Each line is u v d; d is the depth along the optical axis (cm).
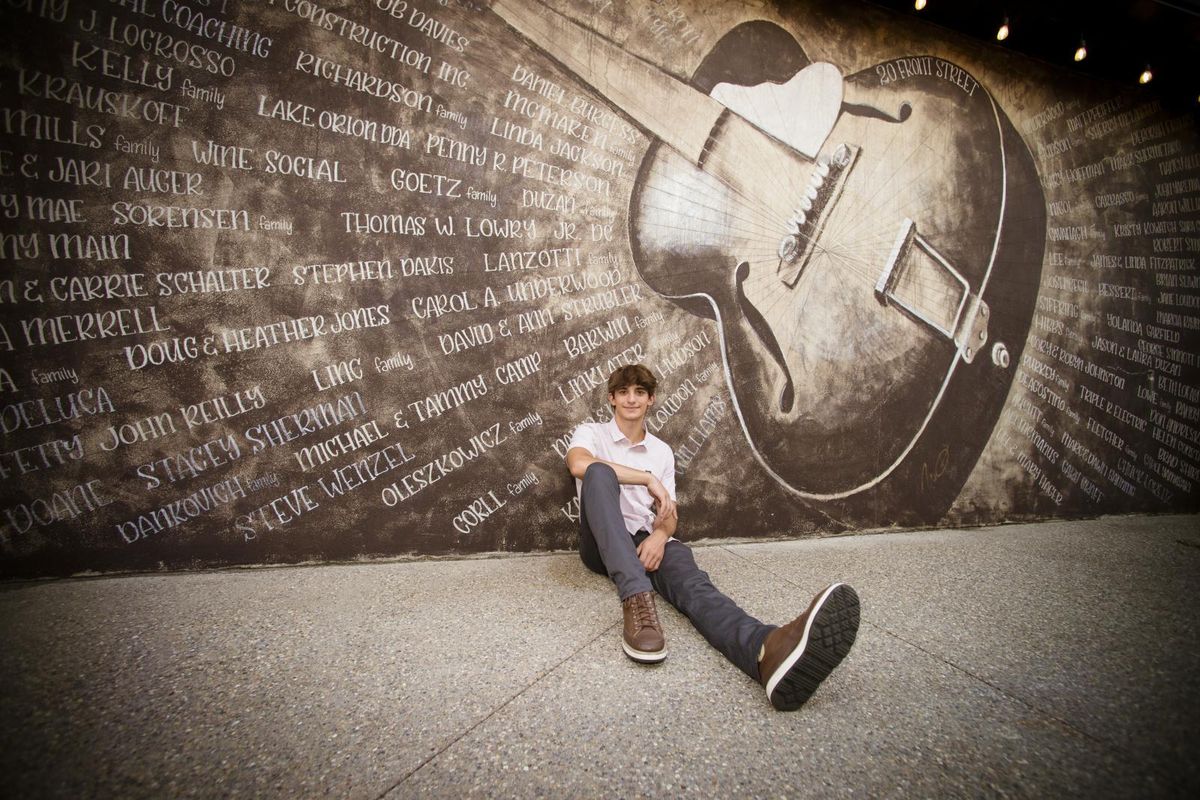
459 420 205
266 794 79
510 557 207
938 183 277
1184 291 333
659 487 163
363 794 79
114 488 170
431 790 81
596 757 90
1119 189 318
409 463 199
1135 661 132
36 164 163
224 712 100
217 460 180
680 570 150
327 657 123
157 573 174
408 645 130
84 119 167
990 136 287
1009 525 290
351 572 183
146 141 172
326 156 190
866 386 265
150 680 111
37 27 162
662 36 231
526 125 213
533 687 112
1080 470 309
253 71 182
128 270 171
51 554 165
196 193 177
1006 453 293
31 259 163
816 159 255
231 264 181
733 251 243
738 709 107
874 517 266
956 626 152
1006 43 284
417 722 99
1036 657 133
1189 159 334
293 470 187
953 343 282
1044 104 299
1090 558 226
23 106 162
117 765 84
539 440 215
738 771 88
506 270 211
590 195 222
